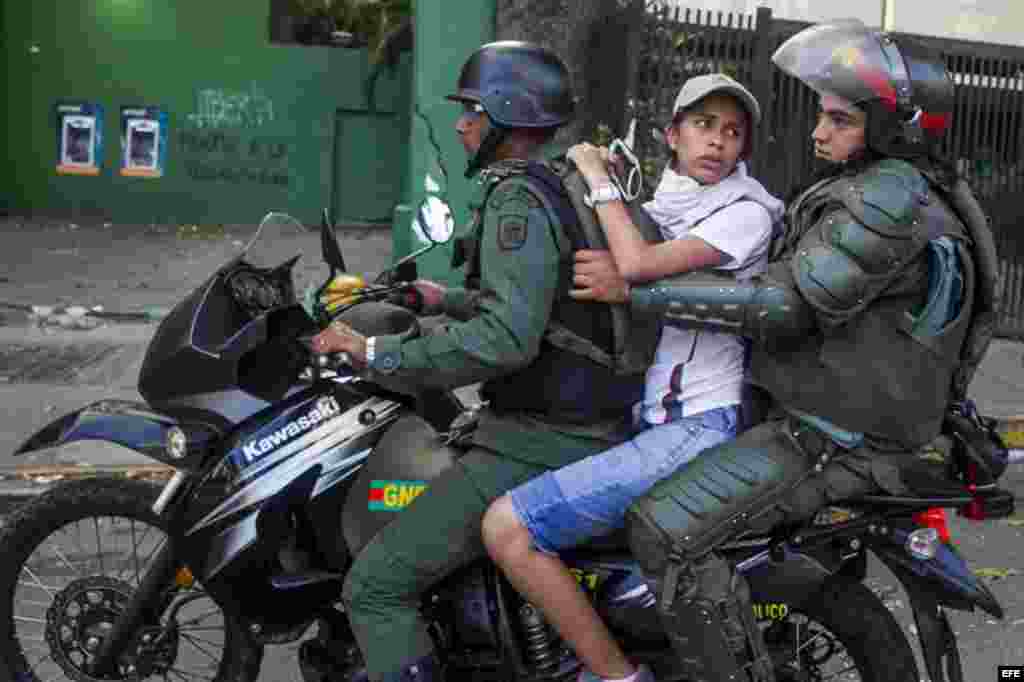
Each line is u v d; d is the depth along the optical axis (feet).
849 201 8.74
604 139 28.84
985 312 9.28
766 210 9.62
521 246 9.34
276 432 10.49
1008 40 36.65
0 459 20.35
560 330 9.59
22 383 25.48
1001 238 32.19
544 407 9.75
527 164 9.64
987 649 14.29
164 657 11.36
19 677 11.68
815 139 9.43
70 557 15.61
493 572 10.23
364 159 58.13
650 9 30.91
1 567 11.30
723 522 9.16
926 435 9.18
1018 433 24.11
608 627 10.07
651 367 9.80
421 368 9.52
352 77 57.36
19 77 56.34
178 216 57.62
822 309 8.66
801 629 10.45
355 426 10.50
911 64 9.02
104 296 36.22
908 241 8.63
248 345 10.32
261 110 57.36
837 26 9.32
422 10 32.45
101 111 56.75
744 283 9.03
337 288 10.96
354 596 9.93
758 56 30.48
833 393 9.01
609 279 9.25
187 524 10.60
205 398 10.47
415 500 9.96
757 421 9.77
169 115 57.00
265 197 57.88
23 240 48.67
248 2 56.65
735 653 9.25
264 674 13.29
